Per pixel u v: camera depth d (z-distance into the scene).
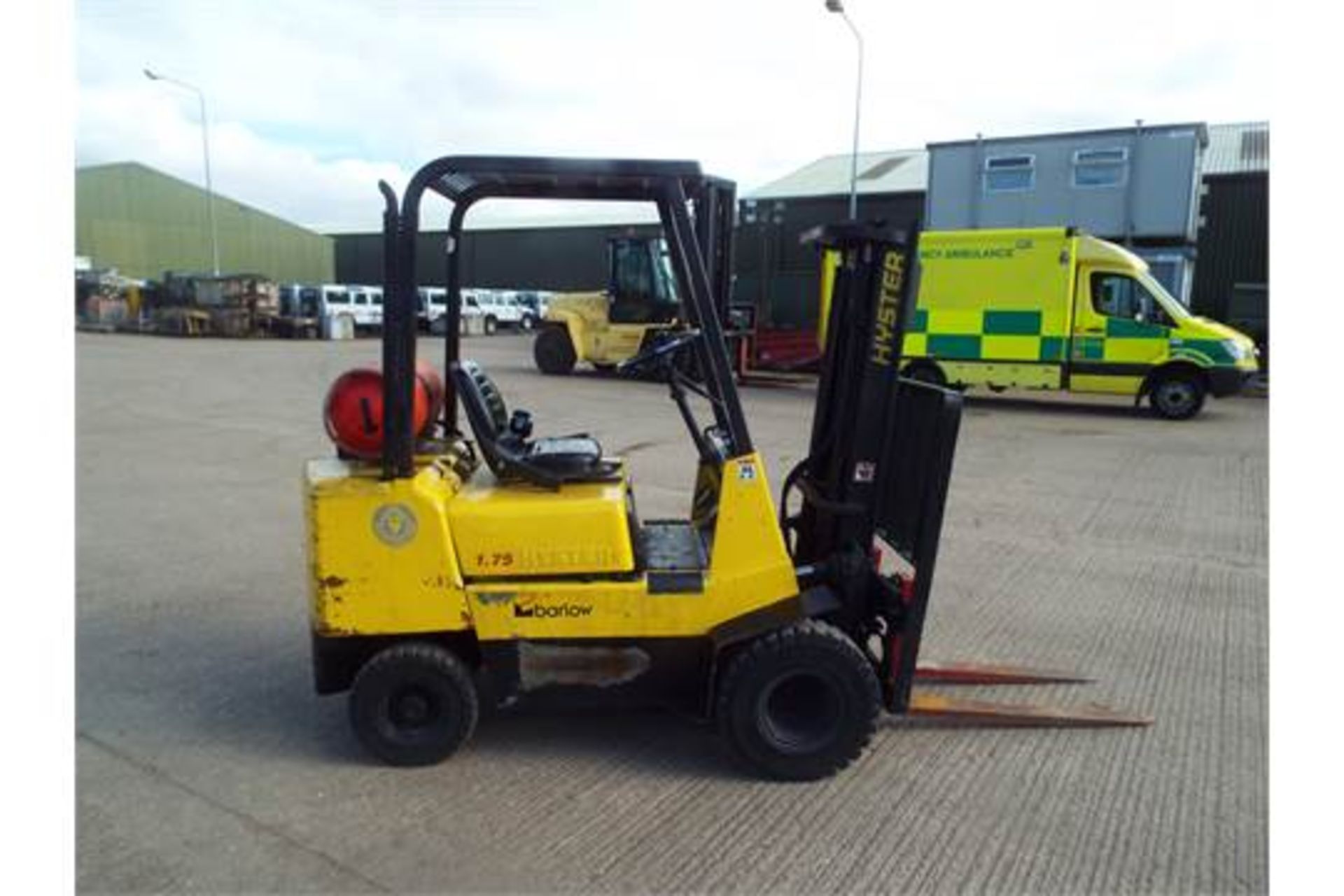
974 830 3.17
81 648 4.76
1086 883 2.88
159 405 13.84
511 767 3.57
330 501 3.39
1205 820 3.22
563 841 3.09
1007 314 14.49
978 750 3.73
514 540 3.44
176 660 4.61
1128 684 4.37
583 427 12.09
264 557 6.33
